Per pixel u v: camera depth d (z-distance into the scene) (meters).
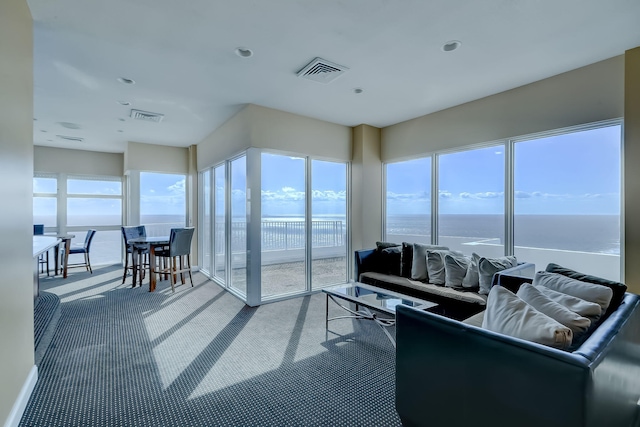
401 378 1.65
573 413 1.07
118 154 7.34
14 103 1.82
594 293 1.81
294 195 4.63
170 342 2.94
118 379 2.28
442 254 3.67
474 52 2.79
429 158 4.56
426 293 3.34
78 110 4.32
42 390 2.12
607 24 2.36
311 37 2.56
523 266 2.96
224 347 2.84
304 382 2.26
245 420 1.84
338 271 5.18
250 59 2.92
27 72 2.07
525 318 1.42
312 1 2.12
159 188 6.62
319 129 4.75
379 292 3.27
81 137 5.89
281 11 2.22
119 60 2.92
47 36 2.51
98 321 3.47
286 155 4.53
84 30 2.44
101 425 1.79
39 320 3.47
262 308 3.99
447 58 2.90
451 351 1.42
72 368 2.43
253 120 4.07
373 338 3.05
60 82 3.40
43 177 6.64
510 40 2.59
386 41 2.61
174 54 2.82
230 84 3.47
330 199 5.05
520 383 1.20
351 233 5.14
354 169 5.11
